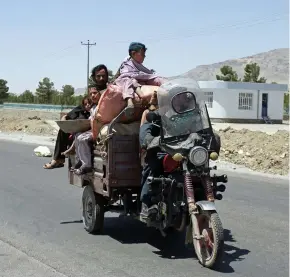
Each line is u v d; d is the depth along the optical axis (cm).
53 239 732
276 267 610
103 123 711
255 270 598
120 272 584
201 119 625
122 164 681
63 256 647
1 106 6694
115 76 756
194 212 586
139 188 702
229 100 4344
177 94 618
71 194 1097
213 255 583
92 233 768
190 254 660
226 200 1038
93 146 745
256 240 734
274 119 4491
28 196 1067
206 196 600
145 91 693
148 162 640
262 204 999
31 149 2156
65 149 862
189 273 582
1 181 1258
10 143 2492
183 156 597
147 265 611
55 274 574
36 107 6316
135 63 739
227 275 577
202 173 597
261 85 4416
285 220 862
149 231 782
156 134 632
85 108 816
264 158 1589
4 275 569
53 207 962
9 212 909
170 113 616
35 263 615
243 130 2020
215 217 582
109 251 672
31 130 3338
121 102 696
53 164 868
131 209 715
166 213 620
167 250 678
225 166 1591
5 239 727
